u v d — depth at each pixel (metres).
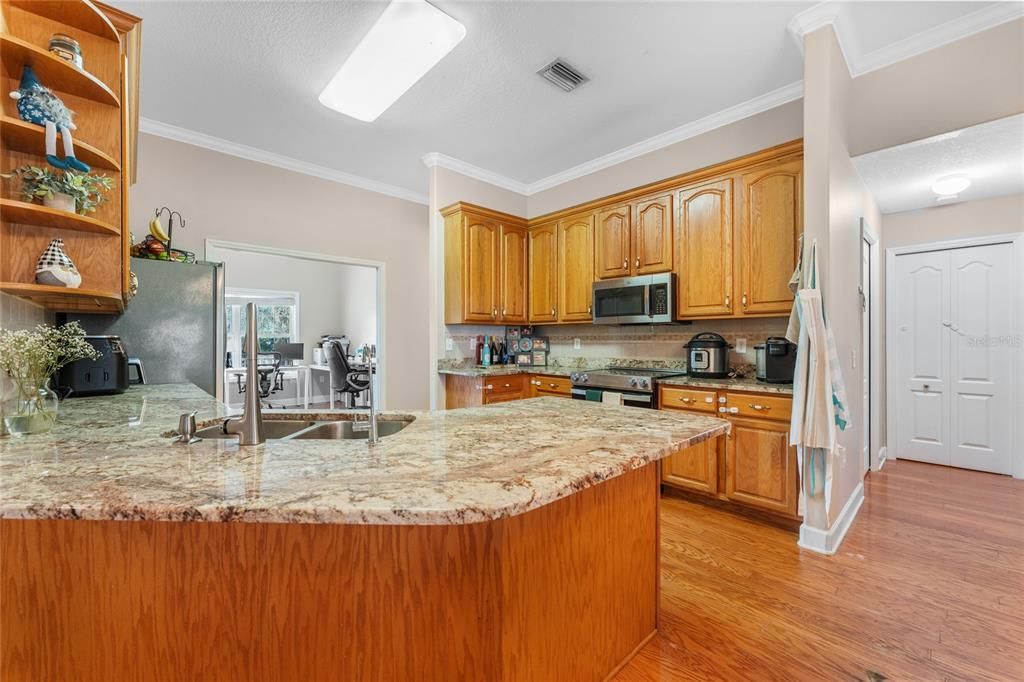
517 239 4.44
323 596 1.00
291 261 8.09
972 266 3.64
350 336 8.58
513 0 2.10
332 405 7.85
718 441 2.78
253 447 1.18
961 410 3.70
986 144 2.50
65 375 2.14
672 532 2.52
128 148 1.76
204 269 2.99
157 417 1.62
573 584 1.26
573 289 4.10
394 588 1.01
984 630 1.66
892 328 3.98
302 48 2.45
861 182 3.11
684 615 1.76
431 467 1.00
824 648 1.57
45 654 0.97
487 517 0.76
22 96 1.40
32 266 1.58
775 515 2.60
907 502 2.94
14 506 0.75
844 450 2.51
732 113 3.14
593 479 0.97
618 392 3.27
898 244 3.95
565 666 1.24
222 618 0.98
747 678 1.44
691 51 2.49
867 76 2.54
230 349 8.00
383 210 4.63
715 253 3.10
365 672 1.01
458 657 1.03
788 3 2.14
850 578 2.02
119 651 0.98
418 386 4.91
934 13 2.15
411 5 2.10
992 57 2.16
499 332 4.66
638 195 3.57
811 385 2.20
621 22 2.26
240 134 3.48
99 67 1.63
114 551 0.97
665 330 3.76
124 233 1.71
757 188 2.89
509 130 3.44
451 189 4.11
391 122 3.31
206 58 2.54
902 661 1.51
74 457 1.07
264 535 0.99
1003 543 2.35
